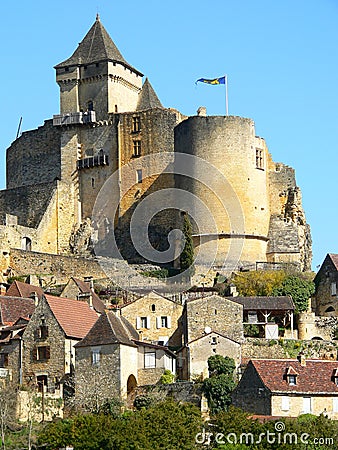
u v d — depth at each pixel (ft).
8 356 370.53
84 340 360.69
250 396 352.49
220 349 391.65
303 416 334.24
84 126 544.21
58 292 448.65
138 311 416.87
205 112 522.47
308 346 408.26
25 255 487.61
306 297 439.22
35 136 560.20
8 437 325.62
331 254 452.35
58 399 354.54
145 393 357.20
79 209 538.47
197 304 407.64
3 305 406.82
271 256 496.64
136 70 556.92
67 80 547.49
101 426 315.37
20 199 540.11
